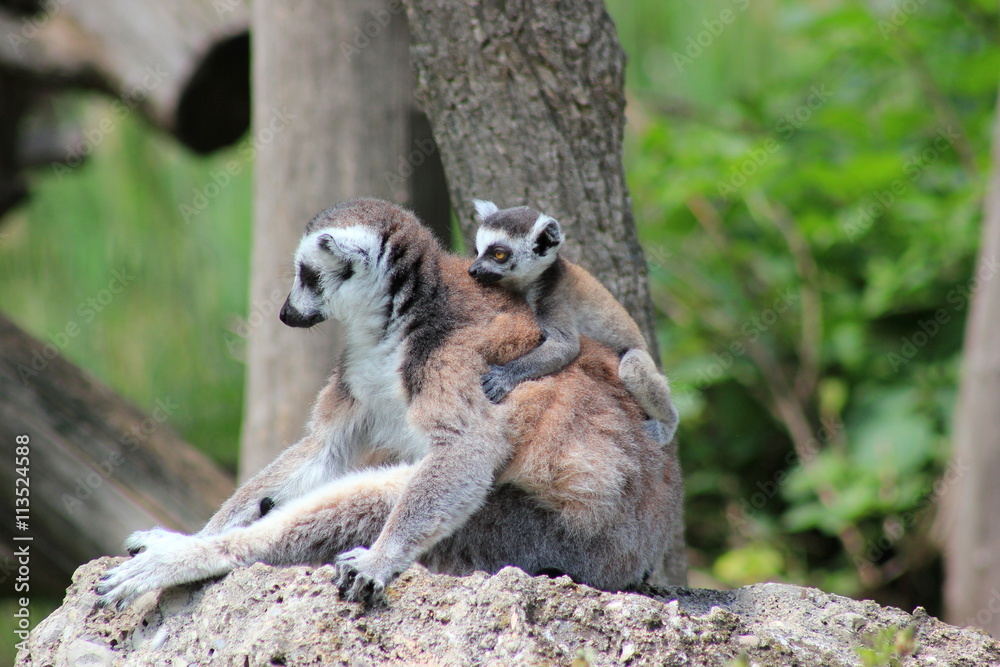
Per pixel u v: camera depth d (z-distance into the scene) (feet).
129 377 55.98
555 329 25.05
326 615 19.02
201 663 19.51
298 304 24.88
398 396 23.30
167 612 21.08
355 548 21.39
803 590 24.18
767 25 58.13
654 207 51.62
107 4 46.98
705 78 58.39
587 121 29.01
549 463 22.20
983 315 41.75
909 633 20.15
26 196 56.75
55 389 41.24
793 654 19.43
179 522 40.06
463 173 29.66
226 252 57.52
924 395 46.11
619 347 27.53
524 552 22.86
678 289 49.98
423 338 23.16
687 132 50.88
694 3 58.54
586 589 19.57
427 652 18.52
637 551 23.39
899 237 48.78
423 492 21.16
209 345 57.21
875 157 44.93
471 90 28.78
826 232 47.44
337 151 35.37
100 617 21.33
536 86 28.53
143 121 55.77
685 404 45.47
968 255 47.06
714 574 46.44
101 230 57.47
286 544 21.90
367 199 25.64
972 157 48.70
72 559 40.88
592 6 28.78
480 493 21.48
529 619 18.70
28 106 54.95
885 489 43.50
